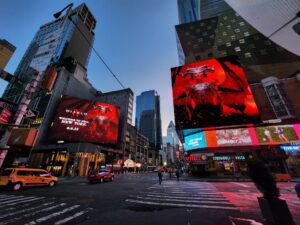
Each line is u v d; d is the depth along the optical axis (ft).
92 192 39.11
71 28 246.47
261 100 85.51
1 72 27.32
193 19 214.07
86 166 126.00
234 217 18.52
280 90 82.28
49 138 144.46
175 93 88.02
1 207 23.98
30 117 30.58
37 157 133.49
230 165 80.94
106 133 175.94
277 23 13.82
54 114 163.84
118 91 277.03
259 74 111.45
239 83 77.77
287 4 12.05
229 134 76.07
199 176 85.40
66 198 31.24
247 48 125.18
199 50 140.56
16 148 28.09
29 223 17.15
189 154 90.89
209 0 186.29
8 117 31.09
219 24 149.07
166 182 66.80
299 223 16.35
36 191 40.29
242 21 142.20
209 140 77.66
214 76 83.87
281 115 77.92
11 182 40.45
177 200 28.78
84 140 159.02
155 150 428.97
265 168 14.20
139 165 269.44
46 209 22.84
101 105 186.09
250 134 73.77
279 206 12.66
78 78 219.00
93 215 19.99
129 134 261.85
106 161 172.45
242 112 71.20
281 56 112.47
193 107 80.12
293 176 68.18
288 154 71.82
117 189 44.78
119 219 18.39
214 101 77.66
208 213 20.33
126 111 253.85
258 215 19.11
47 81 29.07
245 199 28.68
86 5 284.00
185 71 91.71
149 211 21.67
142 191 40.40
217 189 41.78
